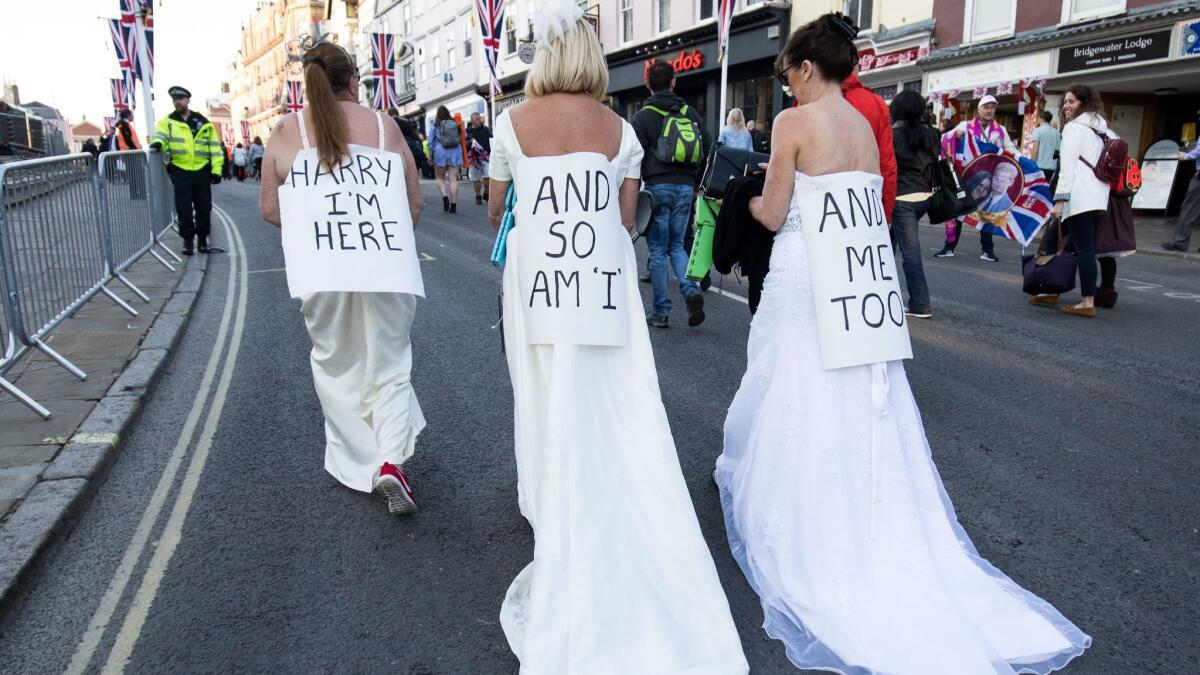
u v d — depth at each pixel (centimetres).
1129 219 648
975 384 476
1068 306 668
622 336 239
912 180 611
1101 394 457
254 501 328
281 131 305
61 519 296
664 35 2047
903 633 230
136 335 557
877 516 249
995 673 216
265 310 666
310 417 423
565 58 239
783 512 259
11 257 412
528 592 248
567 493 223
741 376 486
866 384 254
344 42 5019
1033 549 288
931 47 1537
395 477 301
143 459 370
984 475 350
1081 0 1302
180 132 886
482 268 851
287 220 301
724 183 363
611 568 222
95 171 593
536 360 246
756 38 1802
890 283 261
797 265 264
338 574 274
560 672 210
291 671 225
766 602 251
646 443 238
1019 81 1384
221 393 461
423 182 2411
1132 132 1451
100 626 246
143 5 1293
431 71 3616
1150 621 246
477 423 413
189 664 228
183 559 284
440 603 257
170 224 1107
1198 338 580
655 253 589
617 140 250
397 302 320
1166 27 1171
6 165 414
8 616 247
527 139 242
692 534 230
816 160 262
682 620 221
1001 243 1109
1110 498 328
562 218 237
